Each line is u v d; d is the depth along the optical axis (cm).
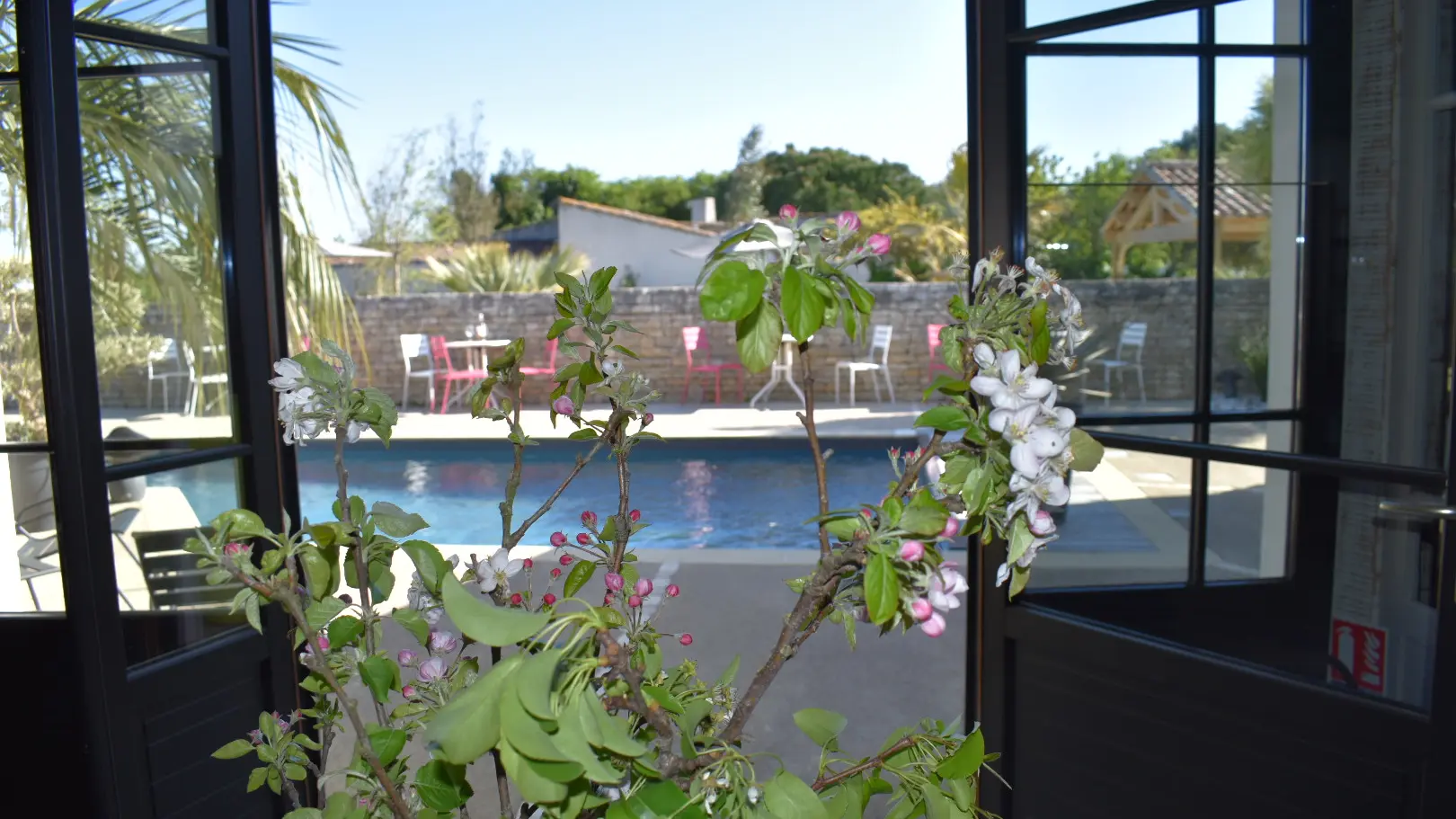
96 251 177
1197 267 186
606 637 53
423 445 904
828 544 67
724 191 2767
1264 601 174
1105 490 188
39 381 166
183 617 188
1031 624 185
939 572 56
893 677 304
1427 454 160
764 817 58
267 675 197
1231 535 177
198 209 193
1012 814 192
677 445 888
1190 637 180
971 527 64
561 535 82
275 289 202
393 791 68
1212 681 161
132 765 171
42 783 173
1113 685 176
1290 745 153
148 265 185
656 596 386
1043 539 59
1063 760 185
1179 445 179
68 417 160
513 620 50
